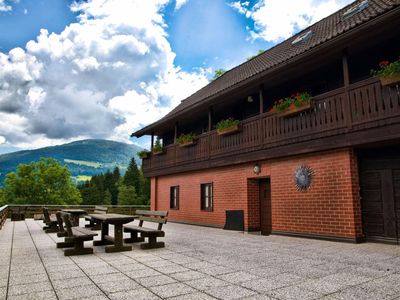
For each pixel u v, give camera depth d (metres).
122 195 61.59
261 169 10.80
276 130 9.84
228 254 6.50
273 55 13.98
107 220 6.71
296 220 9.27
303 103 8.68
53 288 4.07
